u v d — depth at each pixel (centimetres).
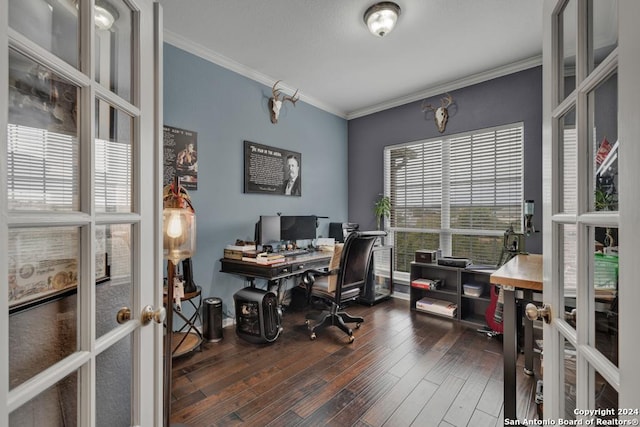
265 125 343
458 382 196
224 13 229
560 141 90
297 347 248
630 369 48
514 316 142
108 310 83
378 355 233
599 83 68
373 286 361
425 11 225
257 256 281
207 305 260
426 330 284
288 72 327
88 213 71
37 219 59
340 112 445
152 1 101
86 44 72
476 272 297
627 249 49
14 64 59
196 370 210
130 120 92
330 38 262
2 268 49
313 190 404
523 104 303
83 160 71
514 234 285
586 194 73
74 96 71
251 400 176
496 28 246
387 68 316
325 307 353
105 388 83
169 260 136
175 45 262
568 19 86
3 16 49
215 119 294
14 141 58
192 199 276
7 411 51
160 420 102
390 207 414
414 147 394
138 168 93
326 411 167
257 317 254
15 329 58
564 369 89
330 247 363
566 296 87
